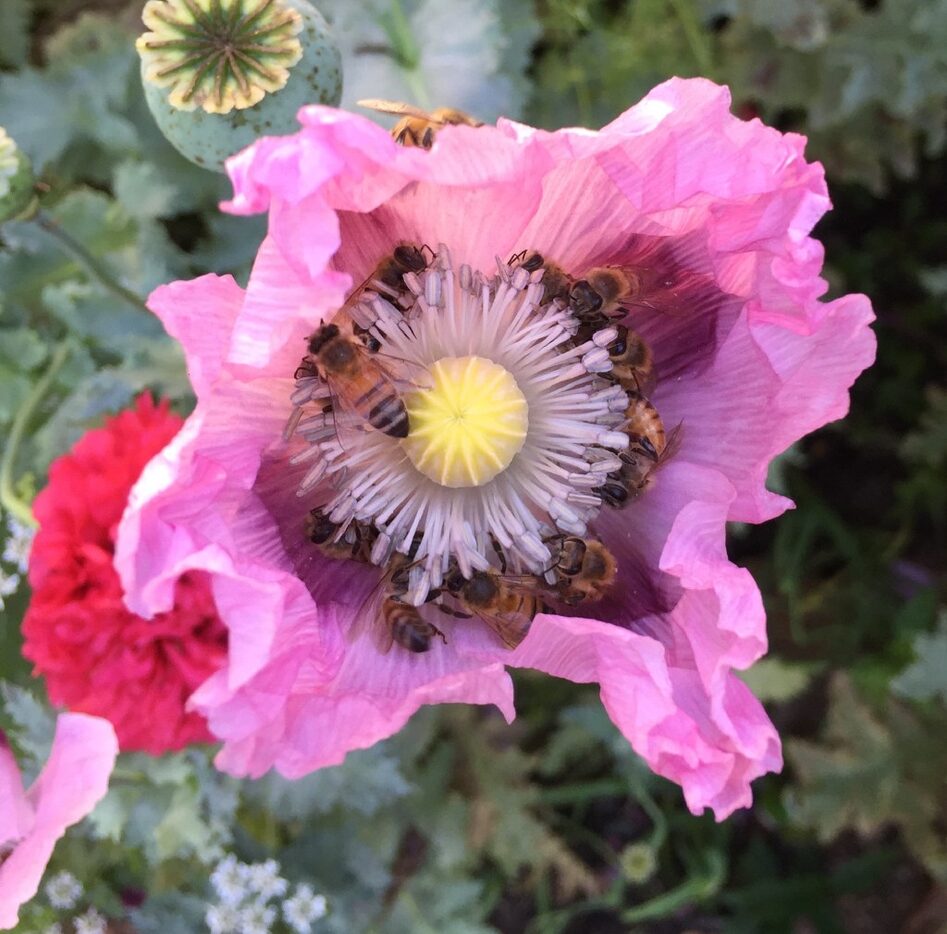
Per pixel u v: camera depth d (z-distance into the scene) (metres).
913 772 0.21
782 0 0.19
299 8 0.13
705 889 0.21
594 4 0.21
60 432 0.17
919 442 0.23
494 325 0.12
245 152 0.09
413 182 0.10
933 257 0.25
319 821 0.20
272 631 0.10
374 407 0.11
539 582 0.12
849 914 0.23
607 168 0.10
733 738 0.11
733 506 0.12
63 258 0.18
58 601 0.13
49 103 0.18
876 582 0.24
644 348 0.12
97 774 0.11
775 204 0.10
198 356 0.10
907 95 0.20
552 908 0.23
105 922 0.18
